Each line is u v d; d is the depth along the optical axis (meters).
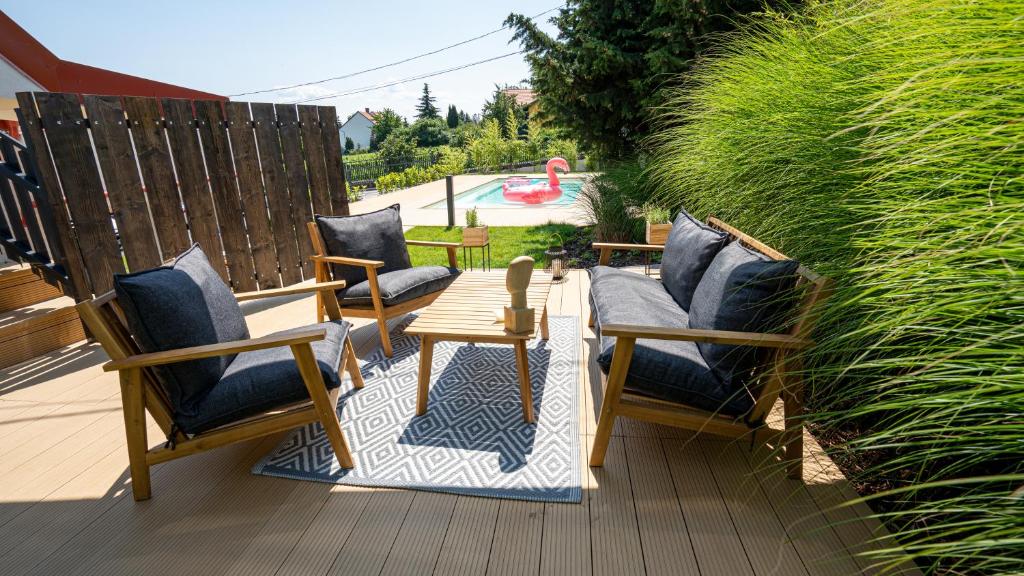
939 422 1.21
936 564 1.11
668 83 6.52
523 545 1.66
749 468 2.04
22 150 3.41
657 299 2.79
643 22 6.64
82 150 3.47
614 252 5.94
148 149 3.84
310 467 2.11
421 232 7.73
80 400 2.81
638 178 5.78
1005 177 1.29
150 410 1.93
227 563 1.62
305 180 4.98
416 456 2.16
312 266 5.15
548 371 2.96
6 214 3.66
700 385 1.94
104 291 3.68
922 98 1.59
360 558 1.62
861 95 2.28
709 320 2.05
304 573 1.57
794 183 2.57
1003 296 1.17
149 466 1.99
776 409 2.37
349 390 2.79
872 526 1.71
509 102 29.42
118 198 3.70
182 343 1.92
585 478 2.00
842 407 2.08
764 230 2.70
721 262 2.22
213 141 4.25
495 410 2.53
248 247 4.60
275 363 2.12
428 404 2.61
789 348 1.77
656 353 1.99
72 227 3.48
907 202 1.69
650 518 1.77
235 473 2.10
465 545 1.67
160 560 1.64
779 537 1.68
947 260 1.30
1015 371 1.14
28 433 2.47
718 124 3.40
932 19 1.69
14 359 3.29
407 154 27.56
